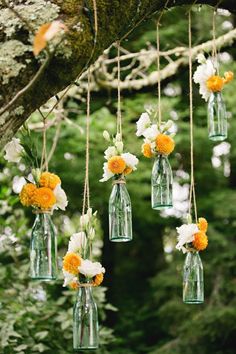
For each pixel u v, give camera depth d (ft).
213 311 22.02
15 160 7.13
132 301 27.14
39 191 6.71
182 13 18.11
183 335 22.27
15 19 6.00
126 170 7.50
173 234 27.27
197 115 20.54
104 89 13.79
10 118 5.88
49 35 5.08
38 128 14.19
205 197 23.70
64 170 19.26
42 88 6.02
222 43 11.45
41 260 6.79
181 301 23.57
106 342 13.91
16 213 15.08
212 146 21.90
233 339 22.07
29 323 13.20
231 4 8.12
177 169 23.00
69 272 7.02
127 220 7.45
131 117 18.20
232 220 23.70
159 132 7.79
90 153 19.11
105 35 6.52
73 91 13.91
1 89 5.83
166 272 24.91
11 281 14.06
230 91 20.61
